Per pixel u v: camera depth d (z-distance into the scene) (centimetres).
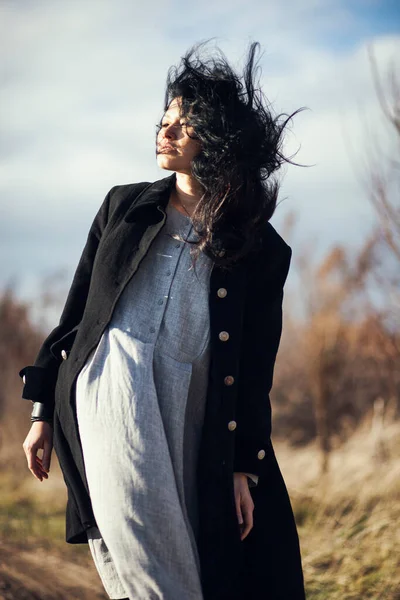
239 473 270
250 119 268
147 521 247
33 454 280
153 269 267
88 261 285
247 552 275
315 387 973
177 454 256
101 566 268
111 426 252
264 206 269
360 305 840
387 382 875
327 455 834
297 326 1309
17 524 704
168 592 247
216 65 274
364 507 613
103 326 263
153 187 279
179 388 258
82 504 263
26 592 484
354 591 458
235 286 268
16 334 1220
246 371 273
